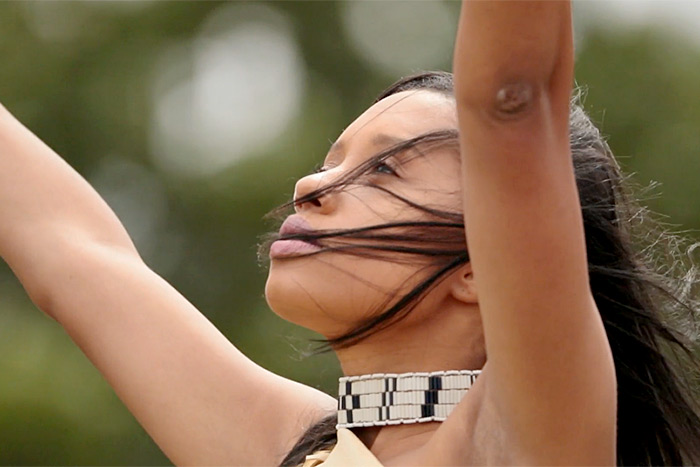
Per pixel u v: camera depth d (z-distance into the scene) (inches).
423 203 217.0
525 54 168.2
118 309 264.2
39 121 921.5
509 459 193.5
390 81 939.3
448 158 220.7
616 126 828.6
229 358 262.2
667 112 829.8
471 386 206.1
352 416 219.8
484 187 175.3
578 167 230.2
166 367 258.5
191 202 862.5
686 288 259.4
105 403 757.9
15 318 798.5
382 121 227.6
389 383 217.6
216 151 893.2
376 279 213.6
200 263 846.5
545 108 173.3
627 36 856.3
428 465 202.7
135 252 279.7
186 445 253.8
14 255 275.1
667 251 267.3
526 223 174.4
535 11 166.7
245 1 965.2
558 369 179.9
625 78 842.2
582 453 185.6
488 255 176.9
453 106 227.3
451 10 956.0
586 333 180.2
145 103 924.6
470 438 199.0
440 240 213.5
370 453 213.6
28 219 276.8
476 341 218.1
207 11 958.4
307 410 257.0
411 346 219.1
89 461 744.3
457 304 217.6
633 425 233.9
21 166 281.3
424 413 215.0
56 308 269.4
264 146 880.9
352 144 229.9
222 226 852.6
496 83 169.6
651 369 234.7
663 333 239.1
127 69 937.5
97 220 280.2
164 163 893.8
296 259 219.0
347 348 221.6
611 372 186.1
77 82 933.8
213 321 834.8
